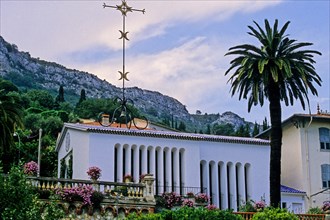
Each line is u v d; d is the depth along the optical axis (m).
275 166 43.69
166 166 50.72
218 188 53.53
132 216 27.17
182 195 46.19
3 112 45.06
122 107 49.31
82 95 147.50
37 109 111.19
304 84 45.25
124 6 41.59
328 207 49.22
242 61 44.12
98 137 48.16
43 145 79.12
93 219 36.78
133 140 49.47
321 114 63.19
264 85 43.78
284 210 33.78
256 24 46.00
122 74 45.41
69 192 36.16
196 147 52.19
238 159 54.91
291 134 61.66
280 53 45.25
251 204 50.56
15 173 22.06
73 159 51.56
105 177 47.41
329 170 60.22
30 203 21.64
